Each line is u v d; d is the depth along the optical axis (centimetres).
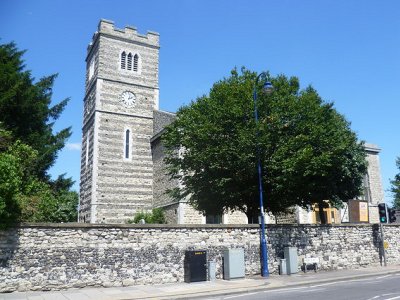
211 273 1802
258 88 2192
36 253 1533
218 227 1906
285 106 2148
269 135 2025
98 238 1645
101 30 4122
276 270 2028
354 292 1387
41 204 1730
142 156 4044
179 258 1788
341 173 2462
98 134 3894
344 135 2425
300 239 2138
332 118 2341
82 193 4125
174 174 2605
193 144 2188
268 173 2102
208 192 2291
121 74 4138
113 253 1659
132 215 3853
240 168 2084
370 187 4225
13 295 1420
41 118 2647
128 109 4103
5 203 1438
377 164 4366
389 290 1423
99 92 3991
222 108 2120
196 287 1606
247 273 1945
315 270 2130
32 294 1445
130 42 4266
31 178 1941
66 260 1574
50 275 1539
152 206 3941
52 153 2619
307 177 2142
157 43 4412
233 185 2180
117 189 3850
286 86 2288
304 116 2159
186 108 2359
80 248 1606
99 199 3750
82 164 4247
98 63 4066
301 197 2369
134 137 4056
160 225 1770
